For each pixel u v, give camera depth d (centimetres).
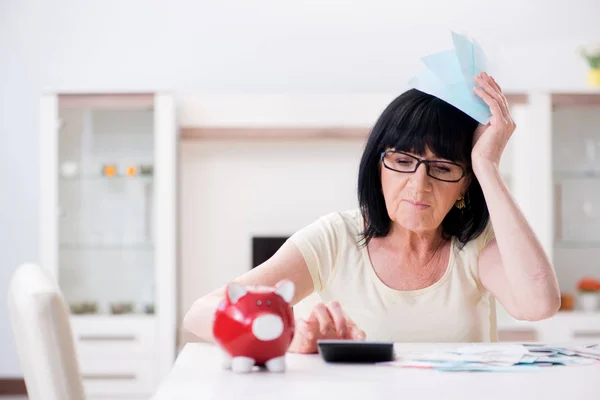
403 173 146
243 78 512
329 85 512
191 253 488
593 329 443
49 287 99
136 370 454
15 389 509
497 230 144
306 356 125
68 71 516
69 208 471
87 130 470
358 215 166
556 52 503
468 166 148
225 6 514
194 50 513
